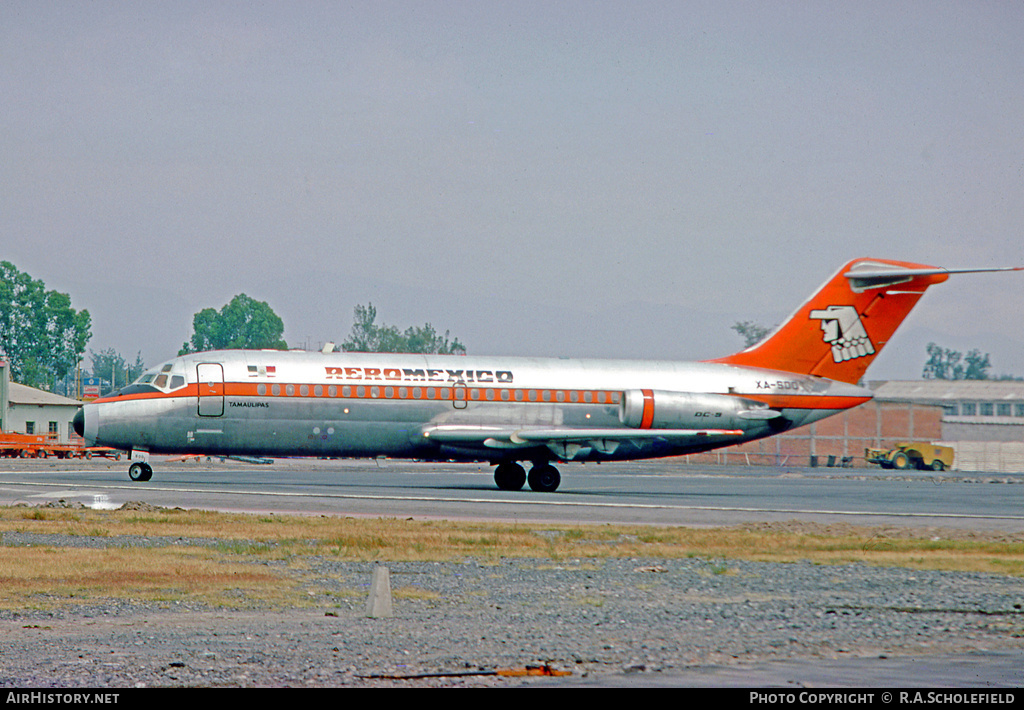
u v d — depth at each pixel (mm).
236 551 93125
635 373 194500
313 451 179375
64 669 50344
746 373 199000
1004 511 157125
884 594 80125
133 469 180125
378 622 64312
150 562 85938
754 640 61562
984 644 61906
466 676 50844
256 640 57875
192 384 173625
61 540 98562
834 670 54375
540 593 76875
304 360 180375
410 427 181125
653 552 100438
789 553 102312
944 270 196625
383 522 117375
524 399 187250
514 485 191250
